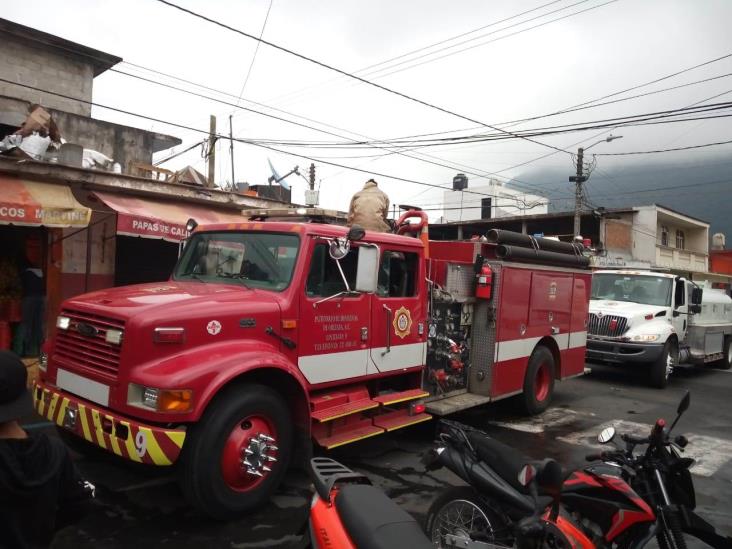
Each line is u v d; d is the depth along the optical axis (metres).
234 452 3.99
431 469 3.64
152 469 4.95
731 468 6.04
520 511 3.20
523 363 7.34
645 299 11.54
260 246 5.07
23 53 14.94
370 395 5.54
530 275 7.38
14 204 8.07
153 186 10.48
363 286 4.85
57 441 1.94
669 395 10.05
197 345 4.06
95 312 4.16
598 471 3.46
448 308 6.50
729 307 14.43
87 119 14.70
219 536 3.83
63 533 3.77
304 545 2.53
